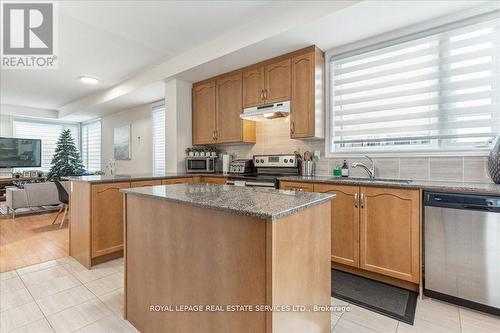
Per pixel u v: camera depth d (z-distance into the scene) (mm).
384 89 2732
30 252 2971
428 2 2111
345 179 2533
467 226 1781
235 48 2908
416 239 1980
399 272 2064
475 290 1770
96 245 2586
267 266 1019
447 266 1865
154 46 3266
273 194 1472
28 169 7195
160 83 4012
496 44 2168
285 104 3023
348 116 2986
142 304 1616
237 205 1146
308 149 3312
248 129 3684
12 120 6793
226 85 3658
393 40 2594
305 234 1235
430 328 1637
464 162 2283
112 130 6613
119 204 2777
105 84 4750
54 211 5109
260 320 1046
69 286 2191
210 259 1224
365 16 2287
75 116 6832
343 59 2922
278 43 2766
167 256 1440
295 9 2430
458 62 2334
